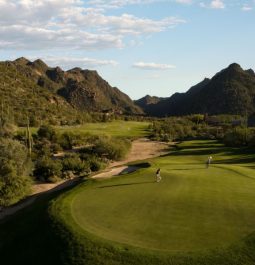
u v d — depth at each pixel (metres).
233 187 33.34
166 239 22.14
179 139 126.19
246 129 104.12
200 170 42.94
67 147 95.31
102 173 43.78
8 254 24.28
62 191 35.16
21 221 29.00
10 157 50.81
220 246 21.16
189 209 26.97
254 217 25.20
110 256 20.73
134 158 85.25
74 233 23.27
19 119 136.75
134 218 25.52
